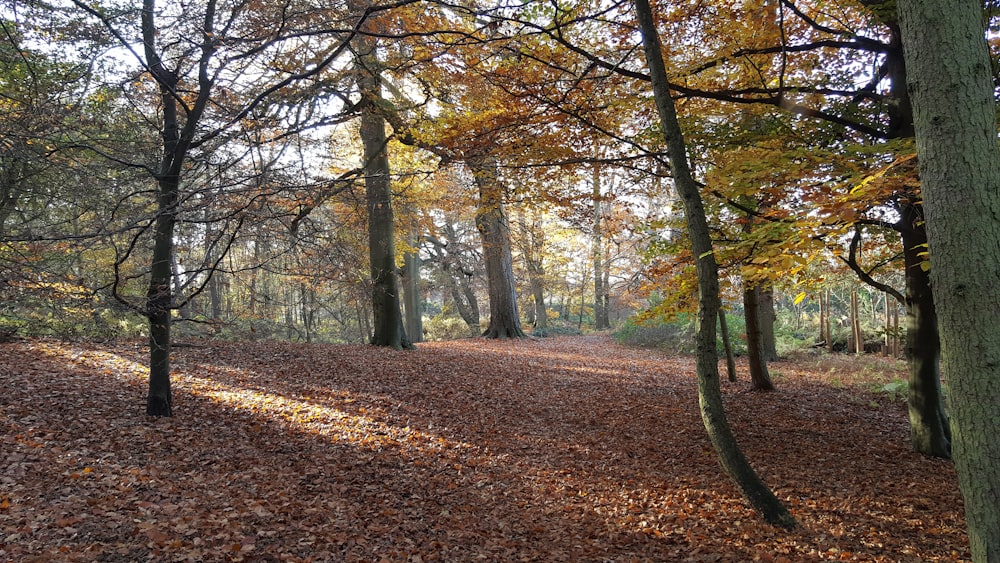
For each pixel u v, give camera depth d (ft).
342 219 43.37
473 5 27.09
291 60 26.73
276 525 16.87
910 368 26.71
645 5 19.40
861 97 25.64
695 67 25.62
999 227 8.39
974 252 8.37
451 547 17.20
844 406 35.24
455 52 27.22
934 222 8.84
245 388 32.50
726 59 24.39
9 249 20.38
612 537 18.53
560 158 27.63
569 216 35.14
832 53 26.48
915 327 26.27
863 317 76.89
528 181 30.04
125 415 24.98
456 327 88.48
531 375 45.03
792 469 24.39
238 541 15.39
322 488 20.53
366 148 48.06
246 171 24.18
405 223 58.29
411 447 26.25
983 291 8.29
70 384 28.71
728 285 33.01
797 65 26.84
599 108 26.35
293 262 27.61
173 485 18.71
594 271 113.70
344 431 27.30
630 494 22.35
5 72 27.07
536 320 102.89
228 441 24.03
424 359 46.57
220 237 20.80
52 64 27.30
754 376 39.45
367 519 18.40
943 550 17.17
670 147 19.17
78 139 24.61
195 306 44.80
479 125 27.58
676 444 28.37
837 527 18.74
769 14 21.71
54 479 17.67
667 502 21.38
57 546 13.83
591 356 59.36
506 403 35.73
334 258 28.45
